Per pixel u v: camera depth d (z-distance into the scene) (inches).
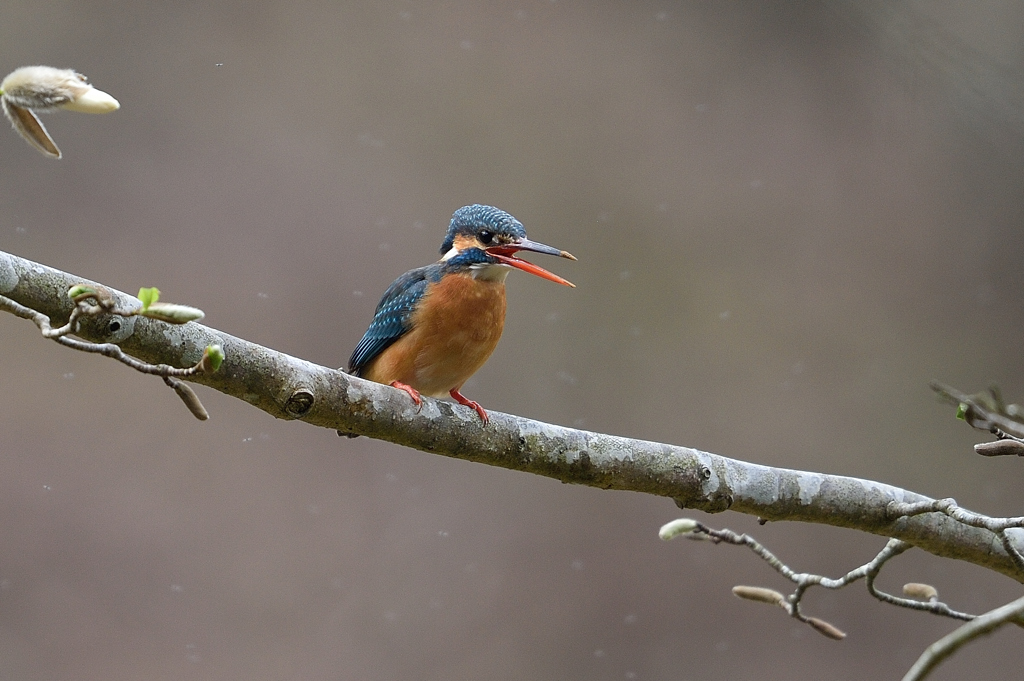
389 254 563.2
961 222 590.2
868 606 503.5
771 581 509.4
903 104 603.5
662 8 633.0
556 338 567.2
